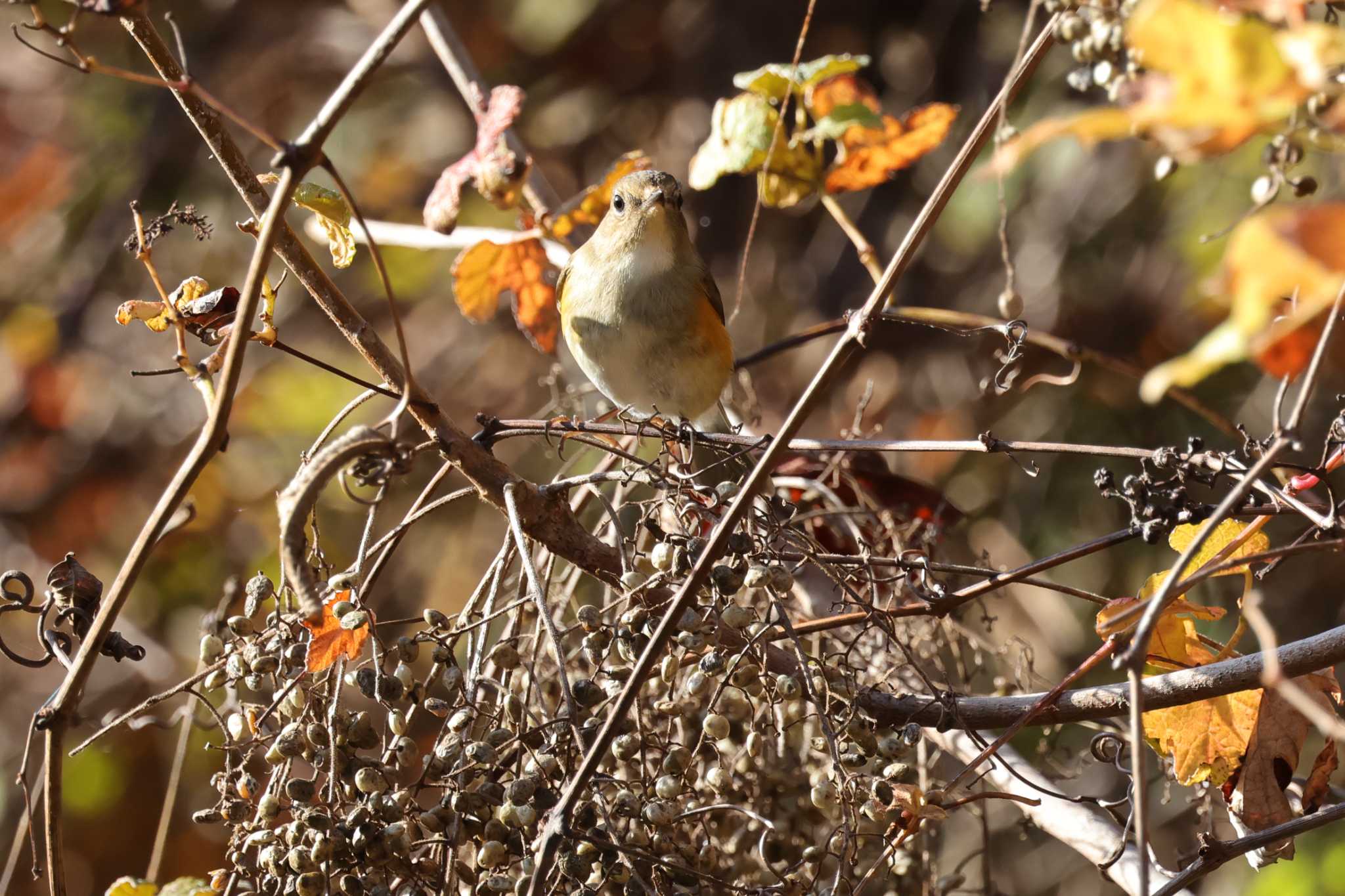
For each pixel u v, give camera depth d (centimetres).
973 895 564
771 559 462
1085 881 1019
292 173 392
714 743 469
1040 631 1094
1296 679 473
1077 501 1155
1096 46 478
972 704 493
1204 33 259
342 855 397
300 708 431
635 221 787
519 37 1491
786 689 423
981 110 1265
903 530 658
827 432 1277
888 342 1280
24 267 1444
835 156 798
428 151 1498
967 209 1255
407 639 429
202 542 1327
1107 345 1182
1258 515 459
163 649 1265
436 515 1274
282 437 1373
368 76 389
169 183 1434
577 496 667
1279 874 966
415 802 438
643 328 789
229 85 1489
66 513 1363
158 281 476
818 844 534
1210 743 475
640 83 1468
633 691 376
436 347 1446
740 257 1367
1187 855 499
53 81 1468
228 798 437
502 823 399
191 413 1392
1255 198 450
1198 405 680
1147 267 1191
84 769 1196
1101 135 279
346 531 1264
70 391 1405
